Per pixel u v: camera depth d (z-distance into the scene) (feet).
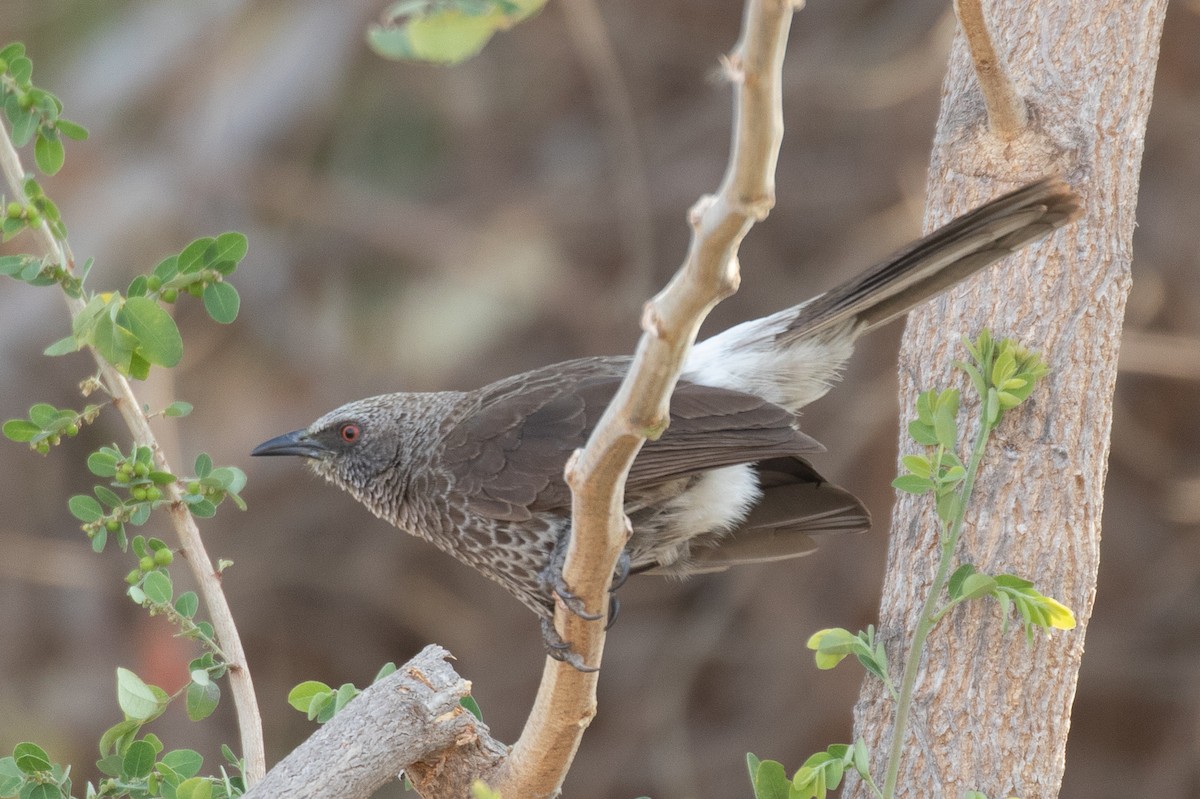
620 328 50.85
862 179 50.08
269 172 52.85
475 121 53.98
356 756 16.70
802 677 48.60
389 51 12.25
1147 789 47.80
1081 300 18.71
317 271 53.26
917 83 45.73
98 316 18.16
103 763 18.53
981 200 19.35
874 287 19.77
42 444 18.85
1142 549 48.96
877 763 18.24
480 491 22.12
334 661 52.16
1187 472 48.85
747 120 11.68
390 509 24.61
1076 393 18.40
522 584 22.89
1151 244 47.65
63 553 50.19
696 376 21.54
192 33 53.06
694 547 23.12
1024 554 18.03
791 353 21.50
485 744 17.84
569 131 54.19
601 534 15.29
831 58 50.65
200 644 21.27
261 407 52.44
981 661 17.93
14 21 52.80
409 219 52.75
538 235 52.34
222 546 51.60
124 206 51.85
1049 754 17.72
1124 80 19.58
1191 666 48.14
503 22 12.24
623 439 14.07
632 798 49.14
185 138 52.70
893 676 18.38
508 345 52.24
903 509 19.27
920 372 19.44
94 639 49.98
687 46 53.16
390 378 52.01
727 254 12.44
